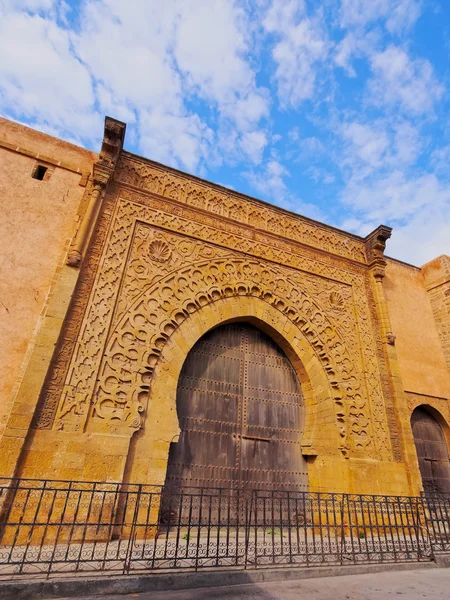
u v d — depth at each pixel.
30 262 6.90
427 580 4.77
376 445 8.71
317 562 5.02
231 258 9.00
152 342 7.14
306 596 3.94
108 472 5.84
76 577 3.88
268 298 9.05
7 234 6.94
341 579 4.70
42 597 3.63
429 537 5.95
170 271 8.03
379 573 5.09
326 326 9.58
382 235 11.23
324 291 10.09
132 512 5.85
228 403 8.09
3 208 7.11
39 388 5.82
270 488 7.77
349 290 10.57
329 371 8.98
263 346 9.07
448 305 11.91
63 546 5.09
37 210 7.40
